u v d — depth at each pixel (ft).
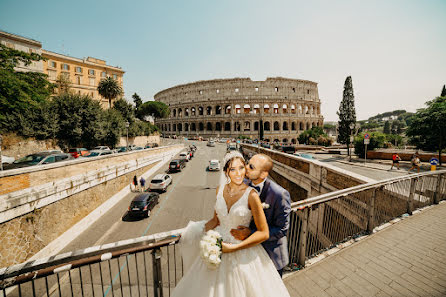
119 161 59.72
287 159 49.29
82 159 42.52
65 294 24.77
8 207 26.81
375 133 83.76
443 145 56.54
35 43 127.85
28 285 25.72
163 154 106.01
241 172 5.93
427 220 16.40
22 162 45.98
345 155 96.07
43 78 86.63
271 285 5.77
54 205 34.60
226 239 5.84
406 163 65.36
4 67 70.59
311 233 11.62
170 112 298.76
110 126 98.63
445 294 8.95
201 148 172.96
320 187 32.73
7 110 67.36
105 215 48.11
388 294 8.96
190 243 6.63
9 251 27.09
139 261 28.53
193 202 55.72
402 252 12.03
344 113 123.75
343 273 10.28
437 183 20.75
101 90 136.36
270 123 234.17
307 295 8.87
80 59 182.80
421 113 60.18
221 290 5.46
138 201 46.37
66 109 84.17
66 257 5.87
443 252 12.01
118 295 24.17
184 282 6.14
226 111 280.92
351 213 13.82
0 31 115.85
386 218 16.11
